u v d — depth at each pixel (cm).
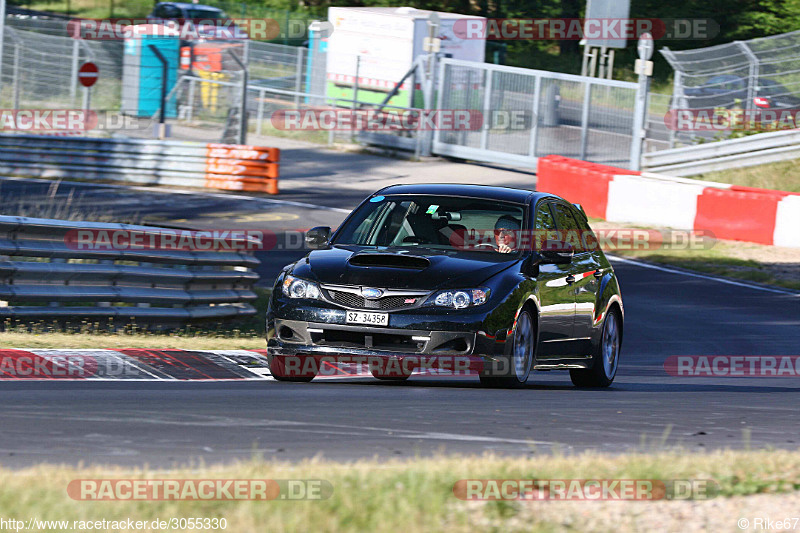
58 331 3778
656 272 7012
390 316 2853
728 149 9862
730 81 10319
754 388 3709
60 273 3831
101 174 9469
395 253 3038
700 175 9900
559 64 17788
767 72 10250
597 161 10256
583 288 3425
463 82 11019
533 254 3164
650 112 12512
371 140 11488
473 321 2859
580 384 3619
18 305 3781
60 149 9581
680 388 3616
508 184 10031
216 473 1573
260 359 3538
